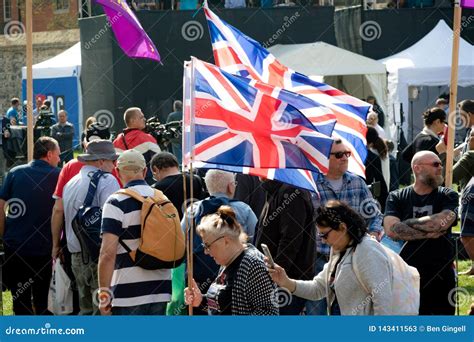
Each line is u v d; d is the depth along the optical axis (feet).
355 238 44.42
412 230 53.47
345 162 58.49
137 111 78.38
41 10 238.27
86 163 60.03
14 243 63.52
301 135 49.16
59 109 158.92
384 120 137.80
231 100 49.39
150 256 51.19
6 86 244.63
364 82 139.54
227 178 56.44
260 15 143.54
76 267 59.67
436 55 148.05
